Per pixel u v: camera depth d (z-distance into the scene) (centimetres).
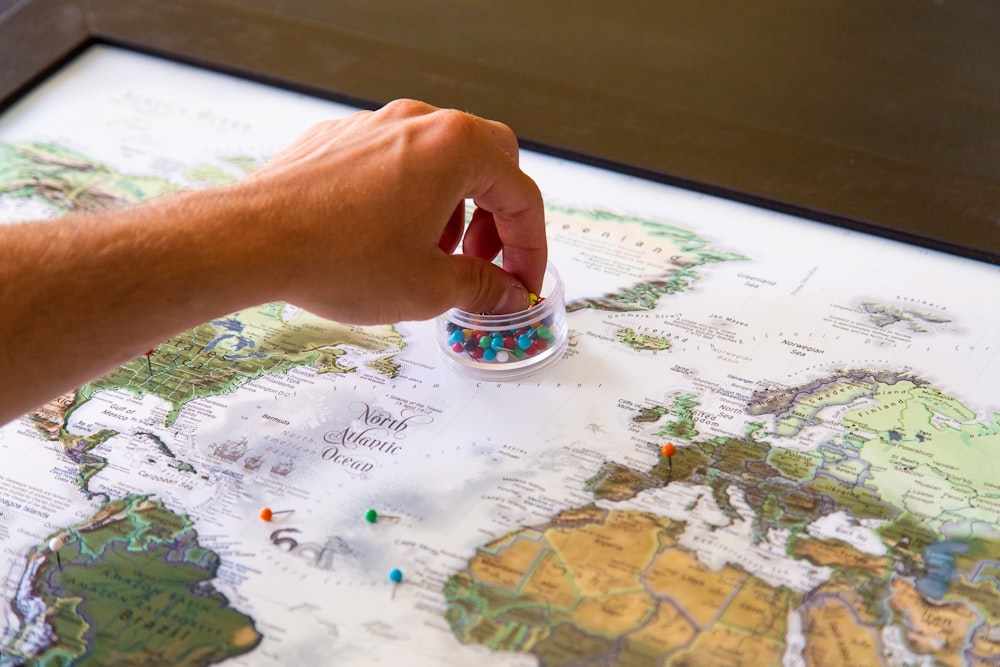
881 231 69
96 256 54
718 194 72
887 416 59
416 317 59
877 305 65
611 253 69
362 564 54
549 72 79
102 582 54
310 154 59
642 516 56
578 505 56
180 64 83
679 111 76
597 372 62
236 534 56
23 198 72
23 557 55
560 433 59
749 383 61
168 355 64
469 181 59
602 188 73
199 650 52
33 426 61
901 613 52
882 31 82
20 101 80
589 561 54
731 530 55
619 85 78
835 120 75
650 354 63
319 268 56
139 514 57
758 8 85
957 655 51
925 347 63
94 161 75
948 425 59
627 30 83
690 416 60
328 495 57
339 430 60
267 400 62
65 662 52
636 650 51
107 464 59
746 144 74
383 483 58
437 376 62
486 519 56
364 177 57
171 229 55
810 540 55
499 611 53
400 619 52
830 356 62
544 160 75
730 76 79
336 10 85
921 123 75
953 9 84
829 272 67
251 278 55
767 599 53
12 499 57
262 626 52
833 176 72
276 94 80
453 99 77
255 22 84
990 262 67
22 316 53
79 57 83
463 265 60
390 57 81
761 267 67
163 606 53
